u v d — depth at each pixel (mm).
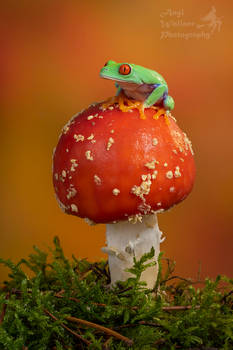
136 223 896
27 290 880
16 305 855
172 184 877
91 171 869
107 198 871
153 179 869
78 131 882
